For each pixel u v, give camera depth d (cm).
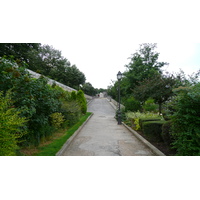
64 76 4253
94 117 1848
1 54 1848
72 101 1190
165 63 2500
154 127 637
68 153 515
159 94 1159
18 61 543
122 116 1447
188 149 373
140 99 1345
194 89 390
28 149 503
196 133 355
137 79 2344
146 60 2483
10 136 338
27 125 508
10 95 427
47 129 647
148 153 519
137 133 820
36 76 1015
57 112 816
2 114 310
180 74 1212
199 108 374
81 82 4769
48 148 530
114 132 912
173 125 412
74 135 760
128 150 555
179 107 392
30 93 492
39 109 574
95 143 653
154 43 2495
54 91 693
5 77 462
